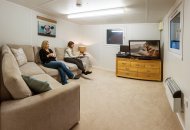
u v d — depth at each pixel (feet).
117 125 6.82
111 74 18.44
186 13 6.53
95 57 21.50
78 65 15.66
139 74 16.26
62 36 18.02
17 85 4.61
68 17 16.16
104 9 12.14
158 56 15.72
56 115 5.45
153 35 17.89
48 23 15.57
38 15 14.21
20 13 12.34
